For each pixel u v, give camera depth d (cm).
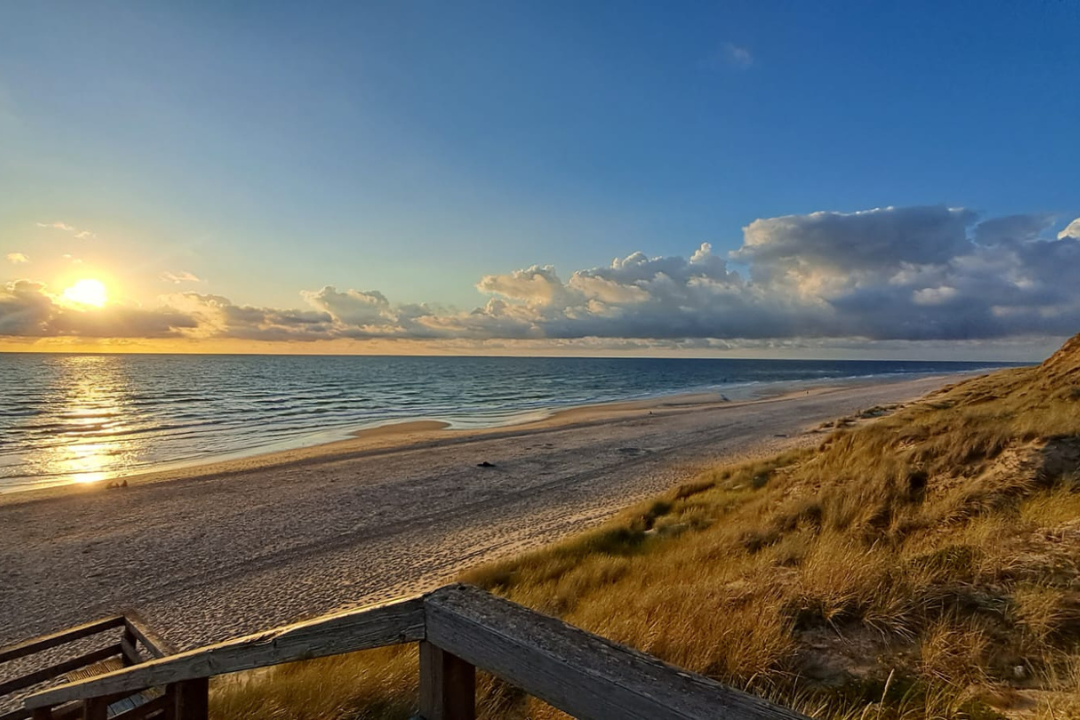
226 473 2119
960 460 907
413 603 145
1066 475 716
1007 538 508
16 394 5875
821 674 355
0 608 1023
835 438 1700
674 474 2038
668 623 441
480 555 1227
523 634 122
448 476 2055
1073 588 398
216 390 6781
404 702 404
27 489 1994
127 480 2017
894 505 782
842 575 463
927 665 341
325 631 158
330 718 391
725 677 364
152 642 442
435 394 6800
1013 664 332
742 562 647
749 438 2838
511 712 355
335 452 2588
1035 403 1294
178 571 1183
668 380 10481
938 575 452
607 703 105
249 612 994
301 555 1264
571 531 1370
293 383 8206
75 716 380
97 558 1257
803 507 876
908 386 6962
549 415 4444
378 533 1412
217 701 438
